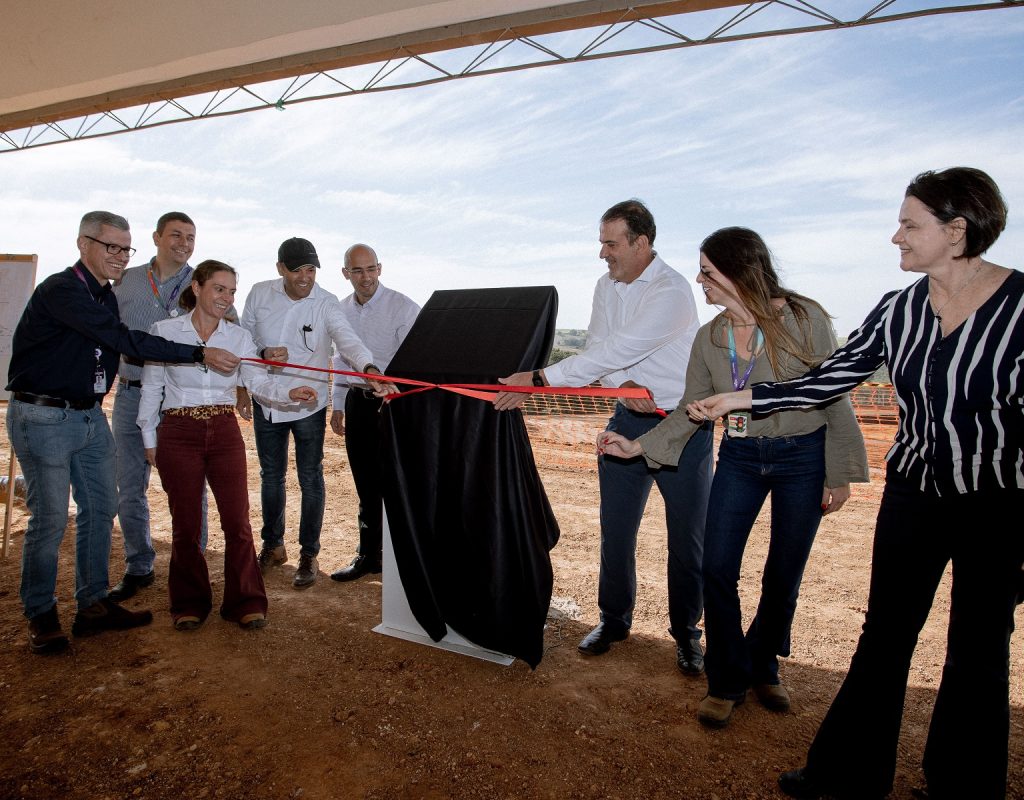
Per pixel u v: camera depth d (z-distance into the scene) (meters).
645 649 3.26
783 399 2.16
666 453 2.66
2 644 3.19
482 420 2.84
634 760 2.36
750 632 2.76
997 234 1.72
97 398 3.25
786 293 2.41
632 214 2.91
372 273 4.25
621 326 3.10
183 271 4.03
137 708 2.67
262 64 8.20
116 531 5.02
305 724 2.57
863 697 2.07
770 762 2.36
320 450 4.12
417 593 3.01
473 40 7.14
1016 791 2.16
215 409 3.36
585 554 4.73
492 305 3.09
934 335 1.85
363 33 7.29
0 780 2.23
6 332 4.75
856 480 2.41
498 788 2.21
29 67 8.60
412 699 2.75
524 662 3.08
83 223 3.11
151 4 7.09
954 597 1.90
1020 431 1.73
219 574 4.18
